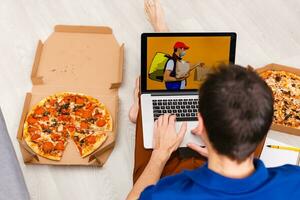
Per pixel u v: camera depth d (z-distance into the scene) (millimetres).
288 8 2145
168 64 1587
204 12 2107
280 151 1602
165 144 1444
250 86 837
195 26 2062
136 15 2080
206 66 1597
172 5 2115
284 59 1994
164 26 1918
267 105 835
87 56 1899
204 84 874
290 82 1821
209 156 919
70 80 1834
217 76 862
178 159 1477
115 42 1949
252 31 2066
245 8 2135
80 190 1647
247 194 849
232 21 2092
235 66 889
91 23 2047
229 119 828
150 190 961
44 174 1664
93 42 1939
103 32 1962
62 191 1641
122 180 1675
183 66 1593
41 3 2088
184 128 1490
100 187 1657
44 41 1980
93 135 1667
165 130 1473
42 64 1865
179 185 914
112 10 2088
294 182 909
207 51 1578
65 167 1680
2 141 924
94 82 1834
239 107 826
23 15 2047
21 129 1656
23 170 1662
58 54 1895
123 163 1704
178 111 1583
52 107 1720
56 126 1685
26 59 1931
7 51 1942
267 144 1621
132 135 1767
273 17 2119
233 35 1562
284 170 939
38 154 1625
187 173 931
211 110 843
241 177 877
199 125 918
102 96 1798
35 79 1791
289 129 1718
